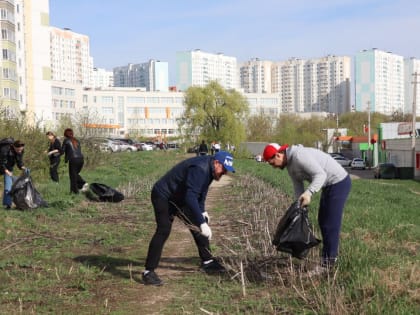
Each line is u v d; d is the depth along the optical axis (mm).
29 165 16188
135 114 100812
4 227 9047
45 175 17203
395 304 4520
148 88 148125
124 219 10500
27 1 69750
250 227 9117
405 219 10477
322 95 140250
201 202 6246
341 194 5805
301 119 103125
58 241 8258
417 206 14828
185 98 54031
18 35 68125
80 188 13953
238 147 53906
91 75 144875
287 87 144125
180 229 9695
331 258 5812
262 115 89688
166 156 40219
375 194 18484
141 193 14891
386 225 8938
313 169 5668
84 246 8000
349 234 7988
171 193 5992
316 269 5723
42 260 7023
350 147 82000
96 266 6715
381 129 68000
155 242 5926
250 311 4871
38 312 4992
